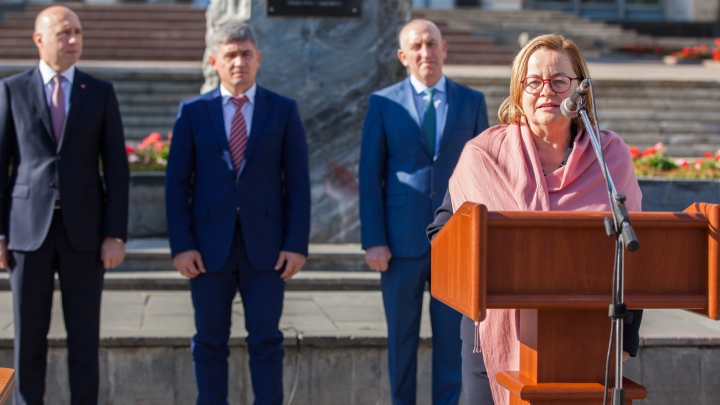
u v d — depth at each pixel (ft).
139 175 20.84
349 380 13.98
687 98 40.16
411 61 12.85
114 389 13.57
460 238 6.64
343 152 20.01
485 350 7.97
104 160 12.55
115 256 12.39
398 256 12.34
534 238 6.44
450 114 12.67
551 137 8.23
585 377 7.00
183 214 12.09
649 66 54.95
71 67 12.48
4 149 12.16
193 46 50.01
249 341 12.09
